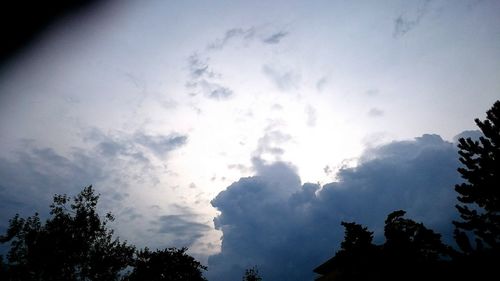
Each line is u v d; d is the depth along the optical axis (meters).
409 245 8.24
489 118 8.48
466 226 7.91
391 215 9.01
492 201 7.89
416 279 7.86
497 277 6.37
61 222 21.56
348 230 9.84
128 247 24.69
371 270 8.95
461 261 7.03
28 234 20.17
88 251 22.11
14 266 19.58
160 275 28.56
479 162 8.27
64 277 20.41
